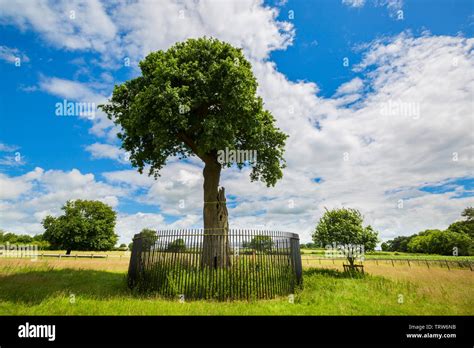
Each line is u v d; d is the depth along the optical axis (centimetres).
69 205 6131
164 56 1634
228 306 986
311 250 6931
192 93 1571
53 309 909
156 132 1480
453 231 8119
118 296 1151
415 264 3559
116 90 1733
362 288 1443
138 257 1362
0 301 1015
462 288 1479
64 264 2614
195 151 1778
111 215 6412
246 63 1795
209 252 1208
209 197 1720
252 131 1770
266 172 2098
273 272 1235
